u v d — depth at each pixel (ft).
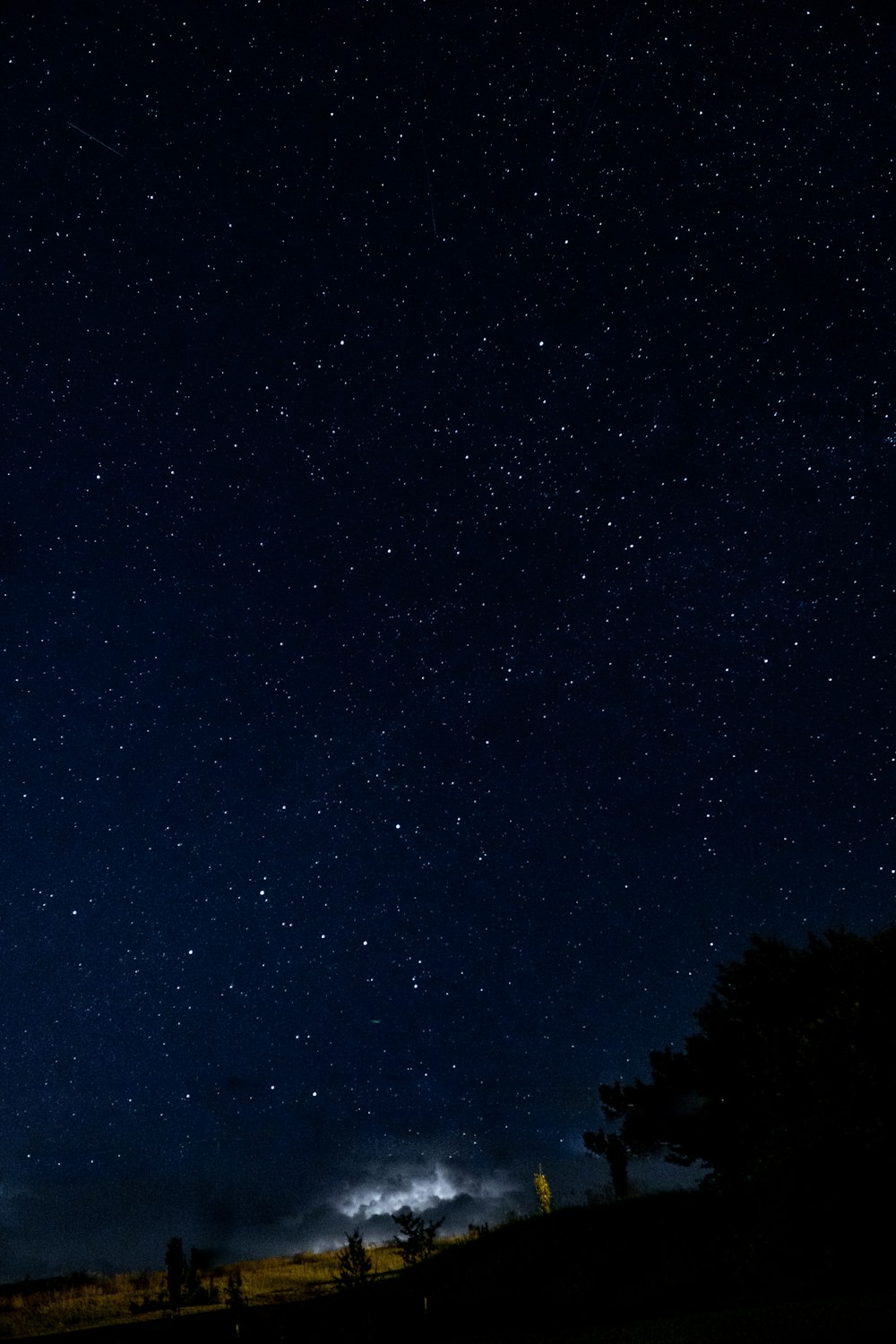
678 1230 40.22
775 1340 12.27
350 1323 33.47
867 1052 24.68
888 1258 21.25
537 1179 58.18
